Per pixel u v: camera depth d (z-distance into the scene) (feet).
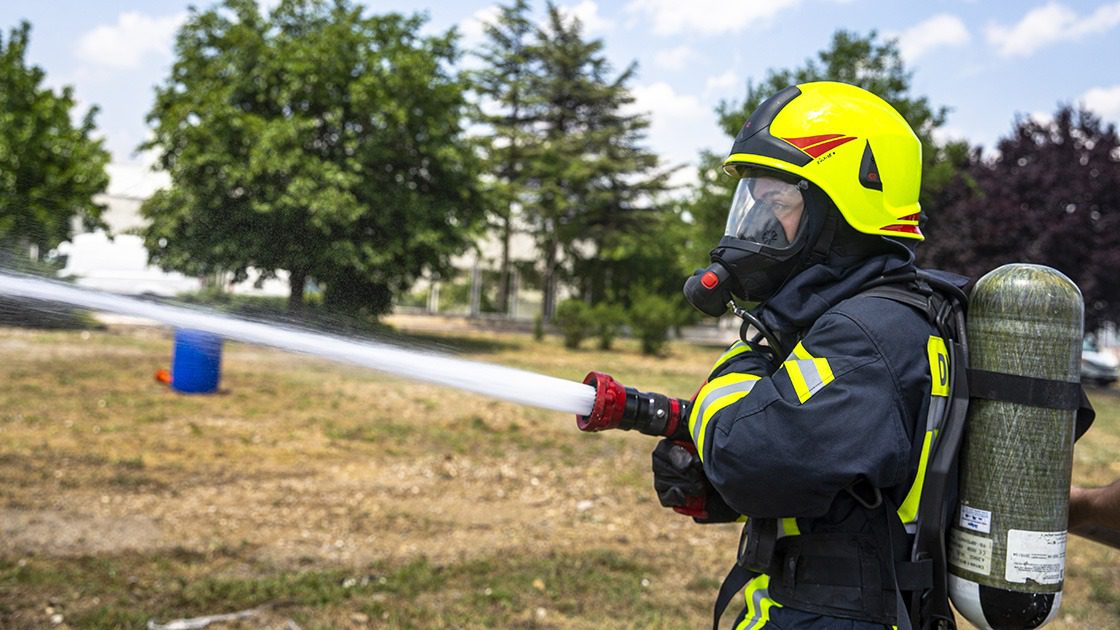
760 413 5.59
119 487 20.74
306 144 62.85
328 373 42.88
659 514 21.57
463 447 28.04
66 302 7.93
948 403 5.86
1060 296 5.96
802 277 6.06
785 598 6.08
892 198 6.12
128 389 34.45
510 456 27.22
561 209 122.72
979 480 6.02
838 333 5.65
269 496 21.04
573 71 132.77
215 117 57.98
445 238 70.49
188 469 22.94
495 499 22.31
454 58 70.79
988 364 6.00
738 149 6.33
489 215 91.71
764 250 6.12
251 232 32.12
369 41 66.74
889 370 5.54
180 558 16.43
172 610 13.92
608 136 128.88
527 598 15.44
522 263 132.16
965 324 6.15
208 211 55.36
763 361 6.16
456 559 17.31
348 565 16.61
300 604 14.52
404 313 116.16
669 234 125.18
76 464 22.44
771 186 6.19
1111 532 7.19
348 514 20.06
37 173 55.01
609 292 116.37
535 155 126.11
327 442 27.53
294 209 57.82
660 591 16.22
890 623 5.78
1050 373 5.94
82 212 56.49
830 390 5.48
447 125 69.46
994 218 75.36
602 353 77.36
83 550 16.35
